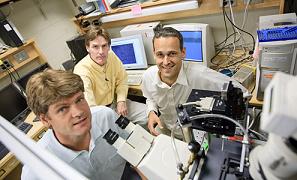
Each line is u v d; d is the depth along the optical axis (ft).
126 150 2.67
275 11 5.48
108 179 3.97
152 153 2.58
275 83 0.97
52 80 2.92
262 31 4.08
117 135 2.83
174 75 4.51
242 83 4.90
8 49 7.58
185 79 4.54
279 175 1.12
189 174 2.00
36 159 1.47
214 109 2.05
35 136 6.08
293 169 1.03
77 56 8.51
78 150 3.61
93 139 3.82
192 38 6.04
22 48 7.83
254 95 4.39
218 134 2.13
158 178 2.37
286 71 3.84
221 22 6.37
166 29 4.28
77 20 8.62
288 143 0.99
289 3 5.07
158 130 4.93
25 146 1.59
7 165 5.35
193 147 2.03
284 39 3.67
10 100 6.70
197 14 6.48
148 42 6.91
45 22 9.18
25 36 8.64
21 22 8.44
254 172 1.39
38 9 8.86
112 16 7.80
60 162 1.40
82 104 3.16
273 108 0.85
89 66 6.11
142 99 7.76
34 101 2.97
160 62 4.34
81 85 3.14
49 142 3.44
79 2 9.47
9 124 1.87
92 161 3.71
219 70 5.90
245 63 5.78
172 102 4.92
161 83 4.73
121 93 6.79
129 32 7.04
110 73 6.62
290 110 0.79
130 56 7.36
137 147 2.67
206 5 6.17
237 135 2.13
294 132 0.85
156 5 6.76
